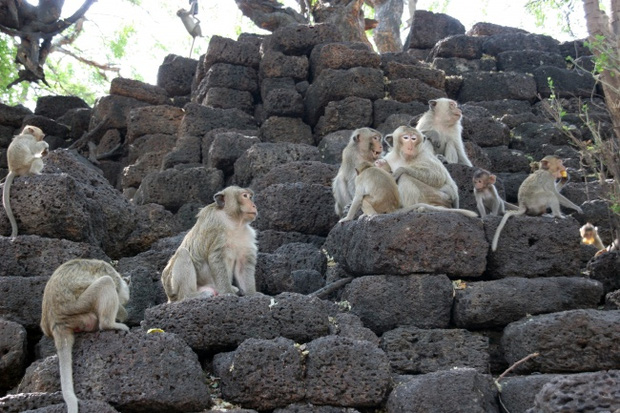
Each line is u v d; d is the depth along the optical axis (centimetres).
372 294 983
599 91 1745
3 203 1050
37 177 1061
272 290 1053
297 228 1238
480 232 1007
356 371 818
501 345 956
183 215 1407
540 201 1048
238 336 862
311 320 879
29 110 1906
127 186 1623
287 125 1597
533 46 1833
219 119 1619
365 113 1560
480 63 1797
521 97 1702
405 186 1084
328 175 1327
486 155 1445
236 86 1698
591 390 693
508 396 835
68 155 1190
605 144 1184
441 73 1684
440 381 805
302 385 814
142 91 1814
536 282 985
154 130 1689
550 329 895
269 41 1720
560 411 682
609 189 1205
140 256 1123
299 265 1134
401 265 984
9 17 1959
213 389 842
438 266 988
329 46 1634
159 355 796
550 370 893
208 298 873
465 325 970
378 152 1232
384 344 946
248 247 976
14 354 898
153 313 872
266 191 1258
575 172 1454
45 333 826
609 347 884
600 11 1177
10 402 771
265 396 810
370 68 1609
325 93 1580
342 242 1070
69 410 742
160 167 1627
